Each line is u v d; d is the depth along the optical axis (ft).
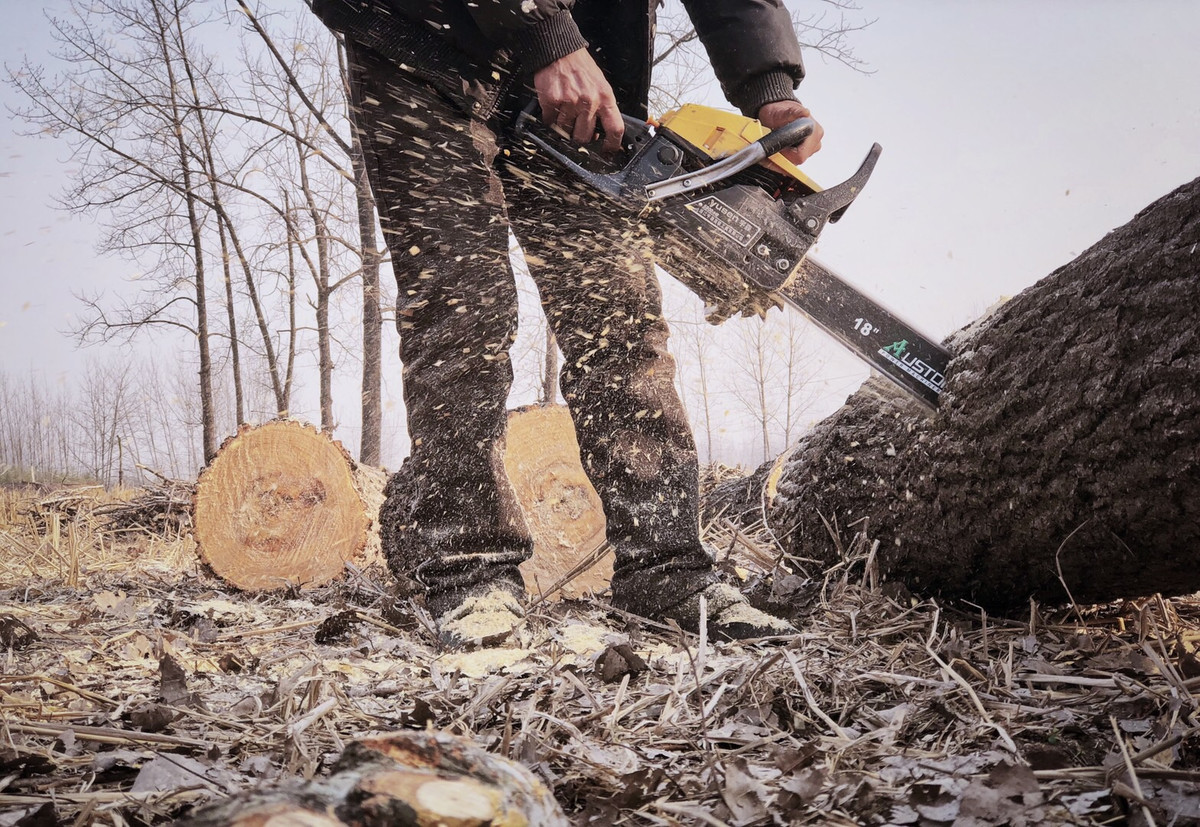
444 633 6.68
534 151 7.22
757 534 10.84
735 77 7.42
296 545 12.16
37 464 87.92
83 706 4.96
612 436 7.32
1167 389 5.09
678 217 6.77
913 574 7.18
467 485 7.11
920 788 3.33
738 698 4.84
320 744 4.31
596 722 4.58
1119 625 6.58
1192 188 5.22
